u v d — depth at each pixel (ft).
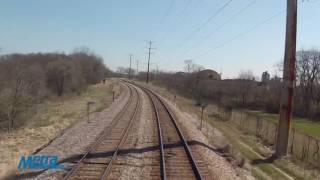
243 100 249.14
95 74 364.79
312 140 114.01
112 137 80.02
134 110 139.95
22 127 110.11
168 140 79.56
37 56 289.33
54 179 47.01
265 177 65.46
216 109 196.03
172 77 424.46
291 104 84.28
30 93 152.76
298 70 274.98
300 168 79.05
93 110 143.95
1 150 64.95
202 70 368.68
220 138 96.32
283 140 85.10
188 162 60.18
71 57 324.39
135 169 54.49
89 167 53.78
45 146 69.82
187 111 167.32
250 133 127.75
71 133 85.10
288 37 82.43
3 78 153.69
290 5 81.56
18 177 47.60
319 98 254.06
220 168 59.88
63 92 242.99
